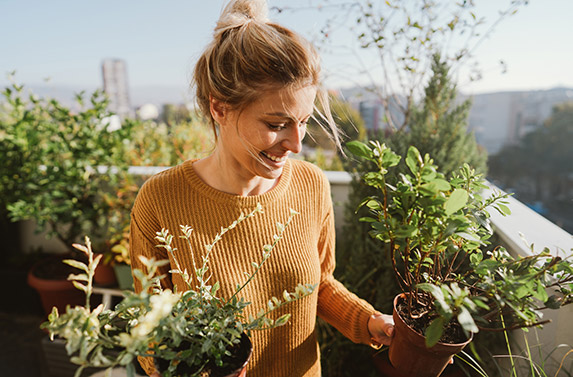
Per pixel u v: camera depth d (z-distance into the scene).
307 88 0.67
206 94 0.76
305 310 0.90
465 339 0.67
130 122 2.24
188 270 0.84
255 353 0.86
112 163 2.25
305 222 0.92
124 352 0.42
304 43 0.67
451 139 1.59
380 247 1.61
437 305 0.51
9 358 2.26
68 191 2.29
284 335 0.89
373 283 1.65
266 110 0.67
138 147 2.68
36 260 2.73
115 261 2.09
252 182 0.85
